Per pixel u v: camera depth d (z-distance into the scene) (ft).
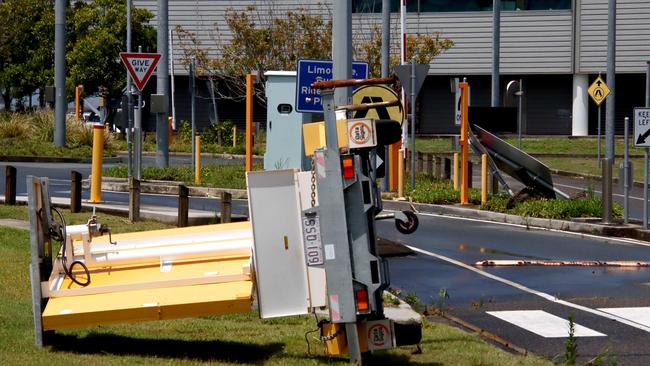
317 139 49.11
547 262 87.40
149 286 50.03
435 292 73.51
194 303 48.34
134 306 48.73
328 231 46.50
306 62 91.50
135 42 280.31
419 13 285.43
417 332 47.44
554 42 284.82
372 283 46.47
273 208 49.06
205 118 294.46
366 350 47.26
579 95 285.64
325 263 46.50
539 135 288.30
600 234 110.11
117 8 281.13
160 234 55.98
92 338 53.78
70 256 53.67
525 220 116.67
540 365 50.67
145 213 102.06
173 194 138.00
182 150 238.07
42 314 49.52
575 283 77.71
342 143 46.68
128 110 138.51
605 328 62.08
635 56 281.54
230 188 138.72
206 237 55.77
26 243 83.87
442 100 293.23
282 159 132.36
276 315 48.80
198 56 240.94
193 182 145.28
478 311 67.05
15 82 294.87
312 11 267.39
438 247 95.66
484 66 287.07
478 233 106.93
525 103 290.56
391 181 142.92
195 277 50.21
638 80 289.12
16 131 210.18
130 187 99.50
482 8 286.05
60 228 53.16
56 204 108.68
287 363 48.80
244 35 231.50
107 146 214.48
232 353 51.24
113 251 54.54
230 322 59.21
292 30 229.25
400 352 52.65
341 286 46.47
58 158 187.73
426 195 132.16
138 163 132.77
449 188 139.85
